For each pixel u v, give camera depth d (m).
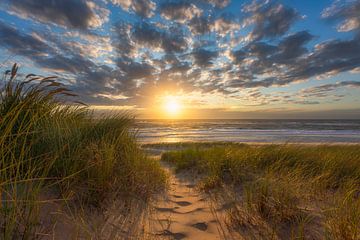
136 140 4.62
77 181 2.30
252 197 2.73
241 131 42.84
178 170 5.99
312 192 3.01
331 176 3.73
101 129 3.81
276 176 3.58
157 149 16.02
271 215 2.42
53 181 2.18
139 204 2.77
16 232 1.44
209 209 2.88
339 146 8.74
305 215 2.37
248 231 2.20
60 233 1.67
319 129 48.62
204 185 3.89
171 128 53.41
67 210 2.02
